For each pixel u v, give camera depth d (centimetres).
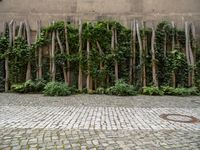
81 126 561
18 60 1199
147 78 1196
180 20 1248
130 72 1194
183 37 1230
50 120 615
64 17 1252
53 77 1189
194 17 1248
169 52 1216
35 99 955
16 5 1262
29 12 1257
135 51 1212
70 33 1213
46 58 1218
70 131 521
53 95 1055
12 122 592
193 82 1189
